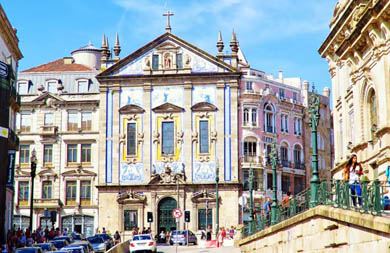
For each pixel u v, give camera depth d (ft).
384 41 123.85
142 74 272.10
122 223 266.16
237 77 270.05
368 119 136.87
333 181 84.89
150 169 267.59
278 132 299.79
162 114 270.46
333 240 82.48
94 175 274.77
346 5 160.35
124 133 271.08
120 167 269.23
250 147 283.38
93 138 276.41
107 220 266.98
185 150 267.59
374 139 132.98
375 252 69.05
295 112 312.91
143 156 268.82
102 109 273.33
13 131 201.16
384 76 123.34
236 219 262.06
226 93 270.05
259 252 129.90
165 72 271.90
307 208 97.45
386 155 122.52
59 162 277.44
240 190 264.52
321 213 86.33
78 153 277.44
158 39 273.33
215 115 268.82
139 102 272.10
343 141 160.97
